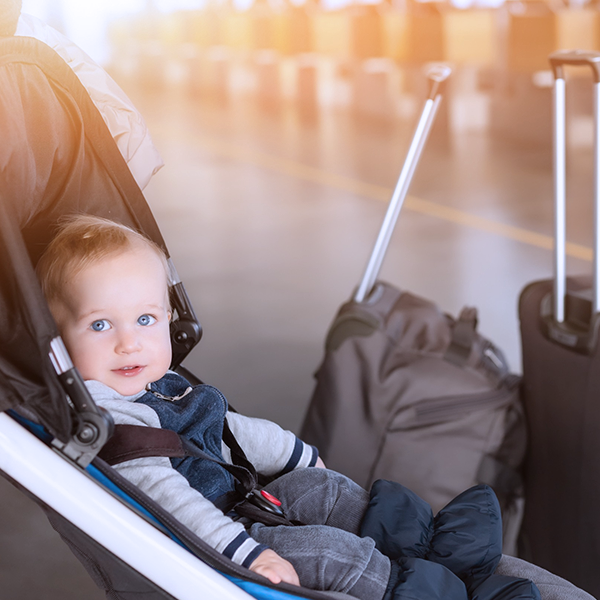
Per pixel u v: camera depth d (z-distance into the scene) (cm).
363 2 854
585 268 340
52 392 72
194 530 85
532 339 148
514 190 484
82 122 100
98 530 74
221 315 299
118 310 94
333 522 101
